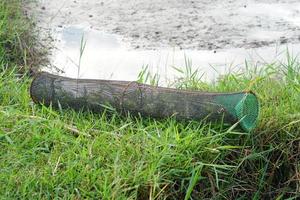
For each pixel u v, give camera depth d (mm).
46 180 3340
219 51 4773
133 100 3729
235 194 3564
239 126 3623
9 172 3387
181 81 4254
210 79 4445
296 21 5133
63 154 3523
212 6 5352
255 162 3643
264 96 3895
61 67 4613
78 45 4871
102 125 3721
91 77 4527
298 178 3545
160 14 5250
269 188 3607
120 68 4625
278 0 5441
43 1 5402
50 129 3680
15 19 4918
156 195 3340
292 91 3908
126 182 3355
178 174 3457
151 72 4559
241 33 4980
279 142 3668
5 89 4047
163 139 3545
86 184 3355
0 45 4590
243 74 4168
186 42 4895
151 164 3418
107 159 3498
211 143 3561
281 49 4773
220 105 3602
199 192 3492
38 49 4762
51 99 3844
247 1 5426
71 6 5371
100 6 5391
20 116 3781
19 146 3561
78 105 3826
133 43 4902
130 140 3580
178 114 3672
